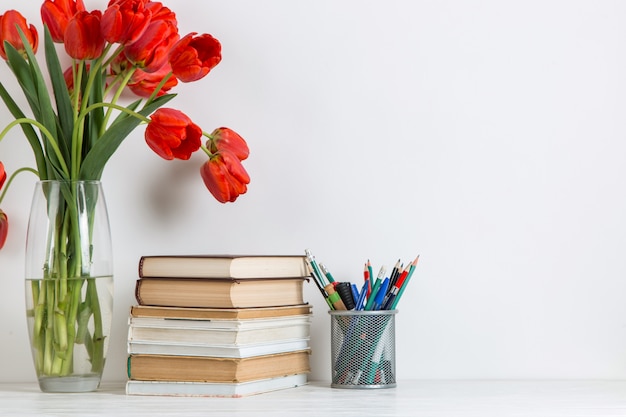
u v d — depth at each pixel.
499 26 1.56
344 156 1.57
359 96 1.58
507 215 1.54
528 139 1.55
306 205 1.57
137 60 1.37
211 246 1.58
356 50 1.58
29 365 1.57
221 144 1.47
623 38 1.55
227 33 1.60
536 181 1.54
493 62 1.56
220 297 1.29
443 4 1.57
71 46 1.30
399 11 1.58
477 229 1.54
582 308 1.52
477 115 1.56
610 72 1.55
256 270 1.33
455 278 1.54
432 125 1.56
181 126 1.32
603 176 1.54
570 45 1.55
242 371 1.27
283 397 1.27
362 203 1.57
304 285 1.55
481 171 1.55
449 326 1.54
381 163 1.57
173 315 1.30
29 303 1.34
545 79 1.55
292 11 1.59
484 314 1.54
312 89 1.58
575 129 1.54
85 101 1.37
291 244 1.57
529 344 1.53
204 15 1.61
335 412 1.11
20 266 1.58
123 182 1.59
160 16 1.44
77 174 1.37
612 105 1.54
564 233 1.53
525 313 1.53
